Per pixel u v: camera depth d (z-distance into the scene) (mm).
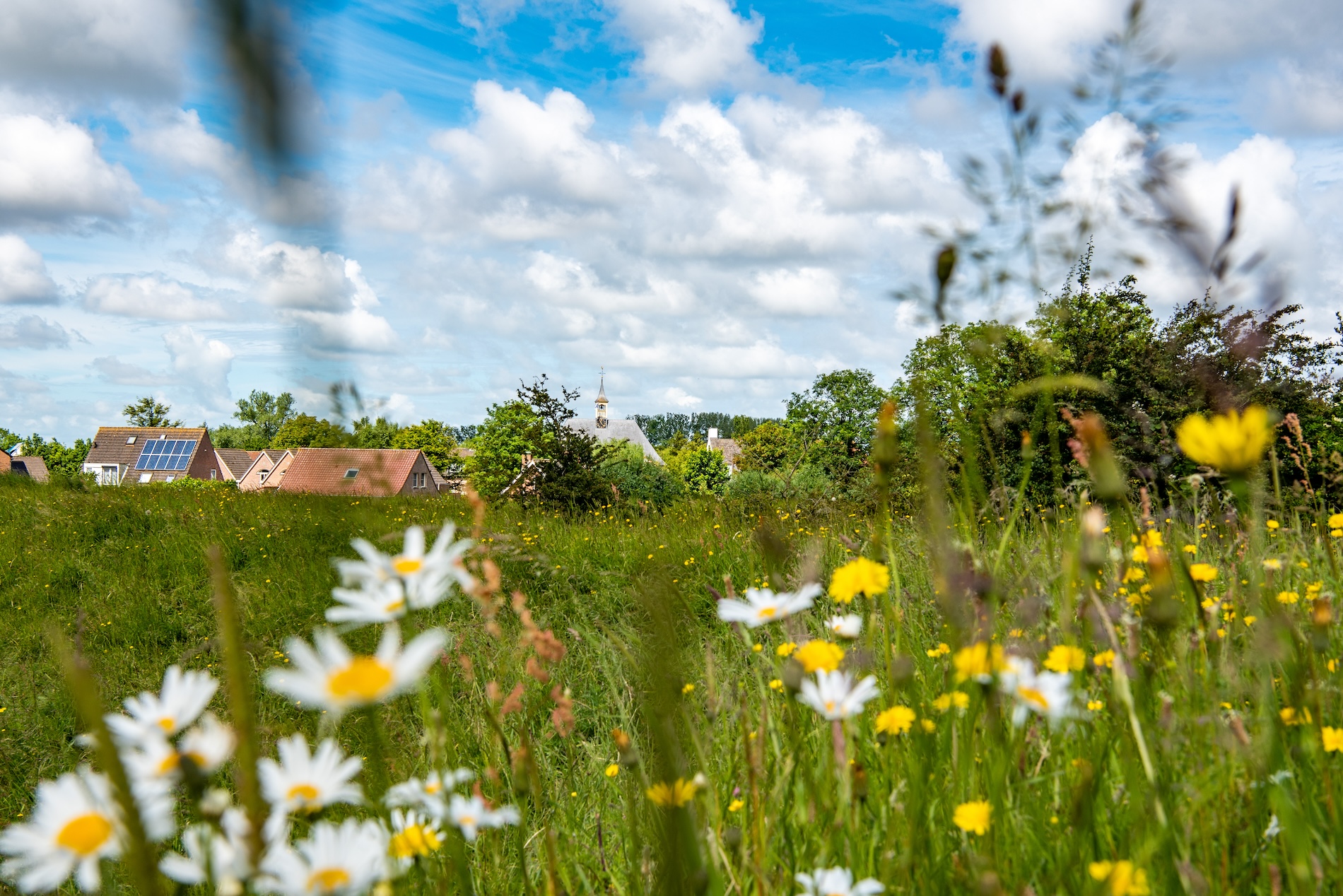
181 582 6039
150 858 405
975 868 817
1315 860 797
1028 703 842
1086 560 876
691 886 651
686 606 644
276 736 2975
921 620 1468
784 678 941
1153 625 963
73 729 4066
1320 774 931
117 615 5477
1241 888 911
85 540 7266
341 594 561
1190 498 1905
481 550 917
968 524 862
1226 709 1085
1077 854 831
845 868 938
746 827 1045
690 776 899
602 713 2561
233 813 488
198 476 57438
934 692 1224
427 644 461
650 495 11641
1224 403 682
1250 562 1494
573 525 7797
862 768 911
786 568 971
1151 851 781
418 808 863
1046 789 1023
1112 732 983
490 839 1397
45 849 444
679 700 650
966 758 925
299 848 521
